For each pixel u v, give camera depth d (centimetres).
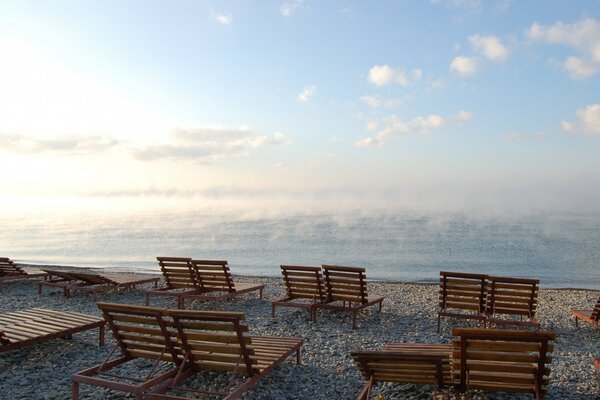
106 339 984
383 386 714
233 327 621
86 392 697
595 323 1051
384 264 2681
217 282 1303
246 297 1478
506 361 571
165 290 1348
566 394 687
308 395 693
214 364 665
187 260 1309
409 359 597
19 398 687
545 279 2220
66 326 900
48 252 3403
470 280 1068
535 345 558
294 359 849
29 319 955
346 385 733
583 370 797
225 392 618
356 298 1163
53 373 784
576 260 2847
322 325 1127
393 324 1141
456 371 605
